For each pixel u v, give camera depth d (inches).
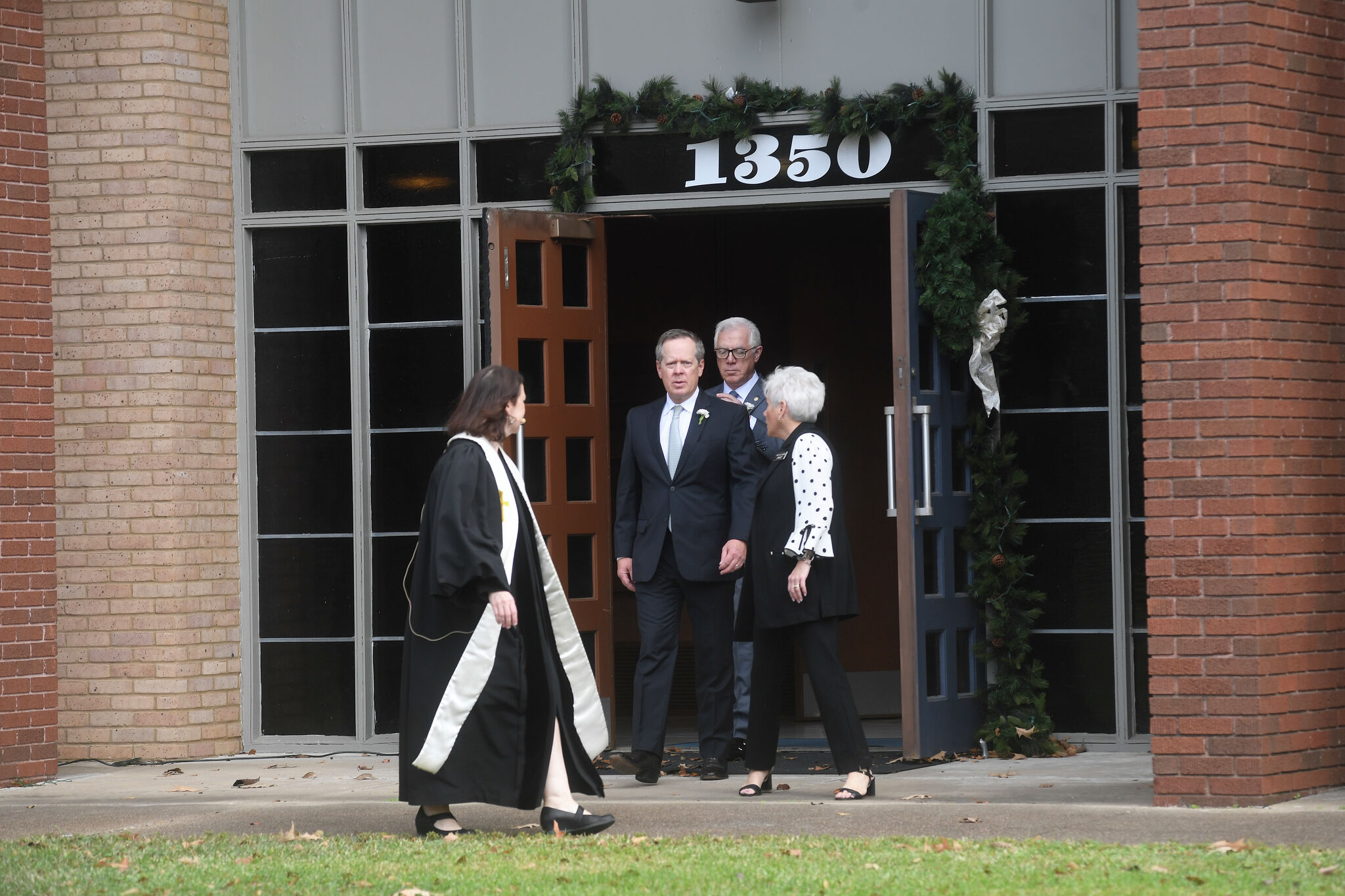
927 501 1226.0
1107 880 767.1
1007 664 1282.0
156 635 1385.3
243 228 1428.4
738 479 1164.5
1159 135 994.7
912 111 1299.2
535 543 929.5
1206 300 984.3
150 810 1075.9
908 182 1322.6
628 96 1355.8
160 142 1391.5
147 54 1392.7
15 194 1264.8
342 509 1421.0
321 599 1422.2
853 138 1331.2
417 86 1409.9
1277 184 995.3
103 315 1395.2
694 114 1346.0
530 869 810.8
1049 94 1298.0
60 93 1402.6
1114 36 1284.4
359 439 1411.2
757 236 1819.6
